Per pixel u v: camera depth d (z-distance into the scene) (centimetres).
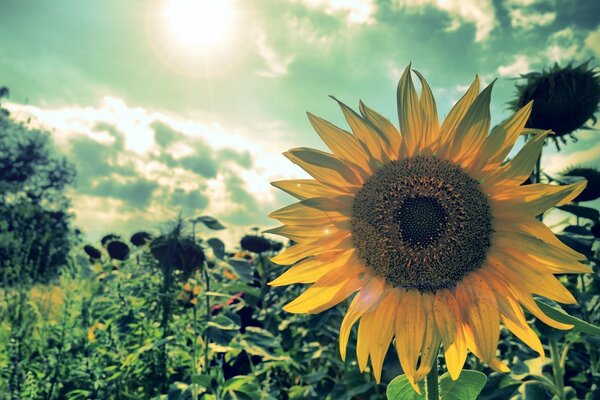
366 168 42
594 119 61
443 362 50
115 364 90
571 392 56
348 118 41
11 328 102
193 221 82
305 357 87
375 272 41
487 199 39
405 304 40
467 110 39
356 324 73
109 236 142
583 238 51
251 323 91
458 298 39
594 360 65
